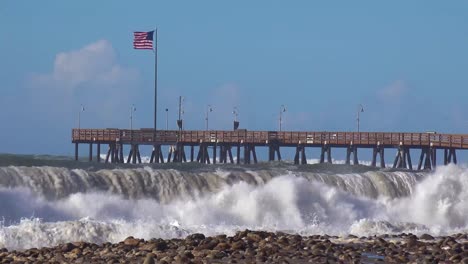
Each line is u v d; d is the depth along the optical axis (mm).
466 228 112812
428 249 80625
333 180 137375
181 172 127688
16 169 117812
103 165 155250
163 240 82000
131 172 124875
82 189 119562
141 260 70875
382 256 75938
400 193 138375
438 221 128125
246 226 103750
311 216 118750
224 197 119250
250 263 69188
